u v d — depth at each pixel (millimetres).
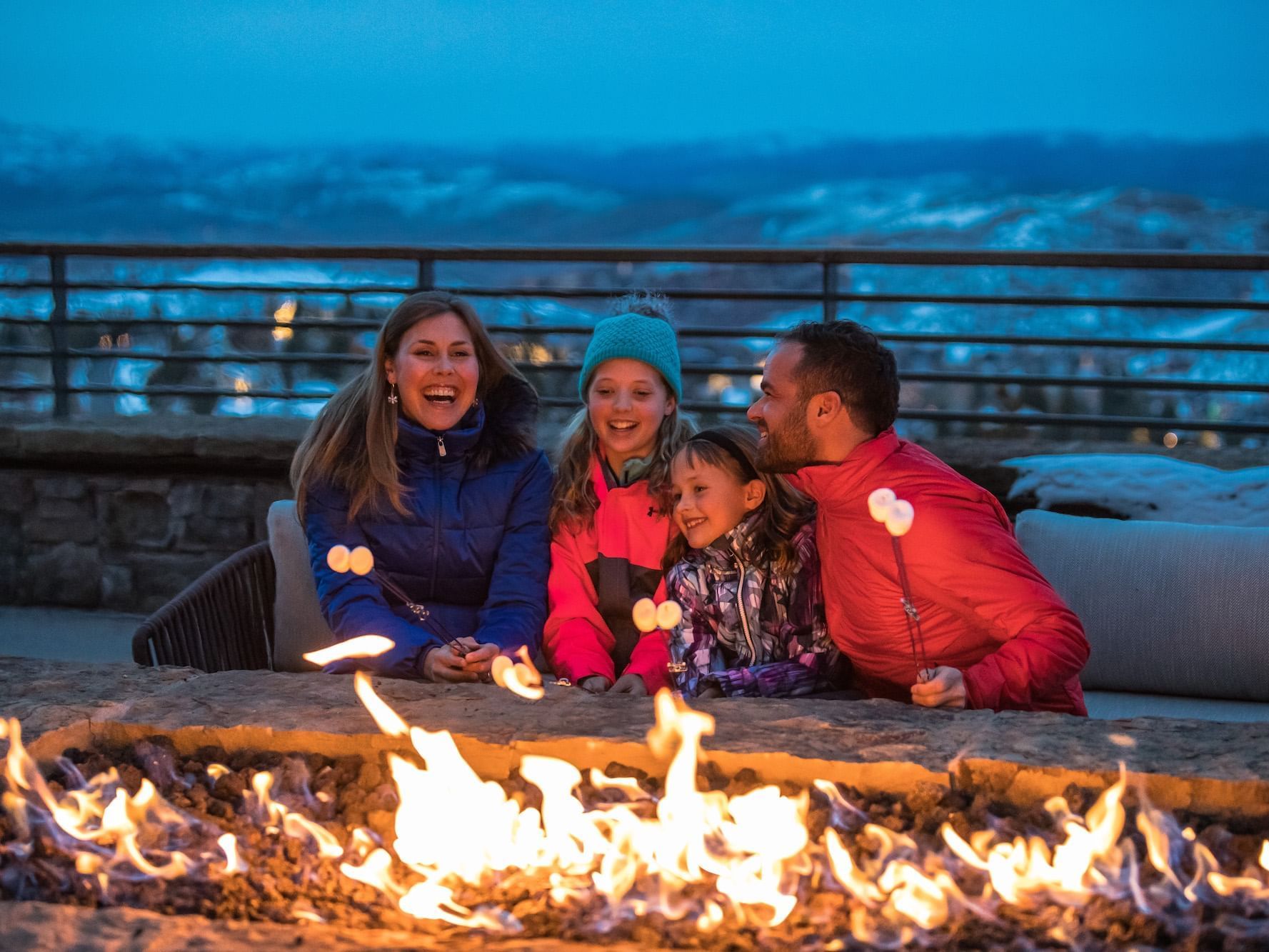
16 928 1544
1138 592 3348
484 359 3248
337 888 1697
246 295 6039
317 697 2217
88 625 5363
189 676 2357
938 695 2277
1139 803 1805
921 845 1729
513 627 3055
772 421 2658
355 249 5523
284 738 2057
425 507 3174
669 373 3109
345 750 2041
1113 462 4238
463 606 3252
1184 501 4016
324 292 5711
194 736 2078
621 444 3100
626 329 3098
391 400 3143
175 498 5430
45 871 1729
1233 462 4473
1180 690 3328
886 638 2641
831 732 2004
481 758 2008
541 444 5055
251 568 3623
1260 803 1779
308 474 3223
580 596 3143
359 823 1852
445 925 1613
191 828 1825
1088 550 3438
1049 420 4879
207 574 3428
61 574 5590
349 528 3191
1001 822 1765
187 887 1697
